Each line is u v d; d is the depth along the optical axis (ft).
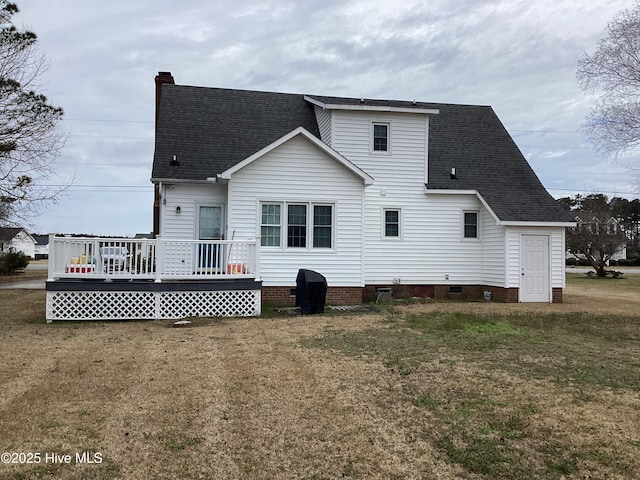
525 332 35.55
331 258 51.29
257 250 43.57
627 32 61.36
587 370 24.63
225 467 14.20
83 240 40.50
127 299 40.75
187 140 55.83
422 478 13.78
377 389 21.16
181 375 23.03
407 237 58.13
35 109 71.31
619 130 63.46
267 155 49.83
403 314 43.78
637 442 16.07
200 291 42.01
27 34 71.46
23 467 13.93
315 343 30.42
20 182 72.43
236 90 63.87
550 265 56.90
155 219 61.46
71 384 21.47
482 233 59.72
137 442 15.69
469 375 23.38
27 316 42.60
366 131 57.11
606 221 122.93
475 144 65.62
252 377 22.76
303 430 16.84
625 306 54.54
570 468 14.32
